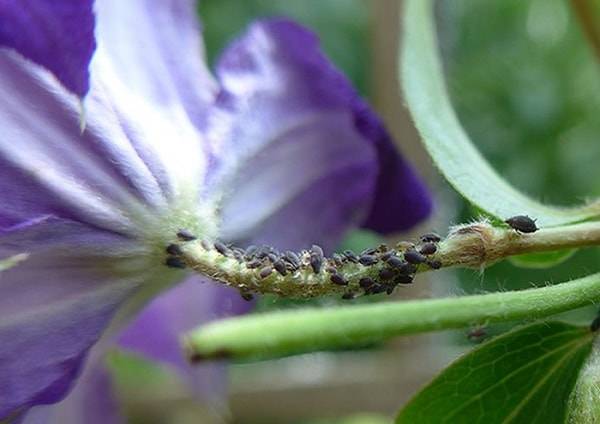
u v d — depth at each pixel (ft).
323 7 1.04
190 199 0.36
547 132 1.19
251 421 0.96
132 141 0.36
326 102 0.42
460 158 0.35
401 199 0.45
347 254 0.31
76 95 0.33
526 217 0.31
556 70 1.22
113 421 0.43
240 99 0.40
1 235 0.34
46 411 0.39
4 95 0.34
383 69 0.80
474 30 1.21
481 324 0.27
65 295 0.35
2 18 0.32
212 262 0.34
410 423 0.33
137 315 0.37
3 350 0.34
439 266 0.31
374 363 0.94
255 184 0.40
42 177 0.34
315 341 0.24
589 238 0.31
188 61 0.39
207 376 0.48
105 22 0.37
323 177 0.43
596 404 0.30
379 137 0.44
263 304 0.46
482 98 1.20
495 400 0.33
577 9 0.51
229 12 1.00
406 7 0.38
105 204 0.35
